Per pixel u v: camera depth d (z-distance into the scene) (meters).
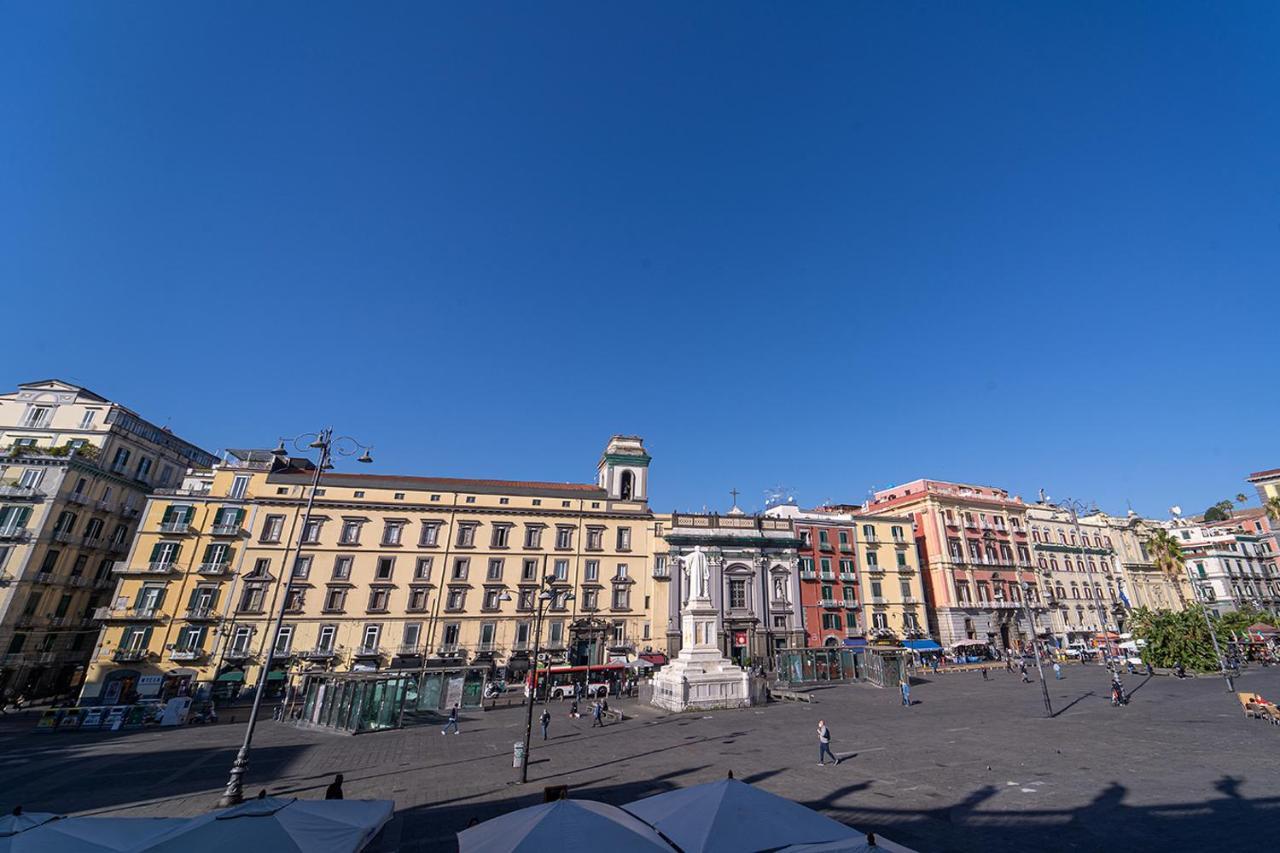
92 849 7.49
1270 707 23.41
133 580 48.19
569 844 6.61
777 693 38.81
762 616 60.09
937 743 21.98
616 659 52.78
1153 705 30.17
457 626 52.69
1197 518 116.31
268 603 49.59
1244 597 85.19
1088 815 13.23
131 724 34.44
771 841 6.79
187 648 47.34
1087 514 87.75
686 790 8.56
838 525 67.94
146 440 58.34
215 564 49.75
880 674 46.12
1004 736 22.92
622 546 59.44
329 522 53.03
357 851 7.84
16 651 45.22
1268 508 73.25
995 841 11.91
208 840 7.40
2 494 47.41
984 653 66.19
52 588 48.22
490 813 14.89
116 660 45.72
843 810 14.29
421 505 55.50
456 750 24.11
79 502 50.44
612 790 16.81
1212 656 44.69
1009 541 75.38
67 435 52.94
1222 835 11.61
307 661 48.34
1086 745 20.64
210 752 25.39
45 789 18.80
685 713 32.41
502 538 56.75
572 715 32.94
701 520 62.72
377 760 22.52
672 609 57.78
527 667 51.12
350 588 51.59
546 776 18.73
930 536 71.62
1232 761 17.45
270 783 18.98
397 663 49.72
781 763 19.38
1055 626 74.81
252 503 52.09
